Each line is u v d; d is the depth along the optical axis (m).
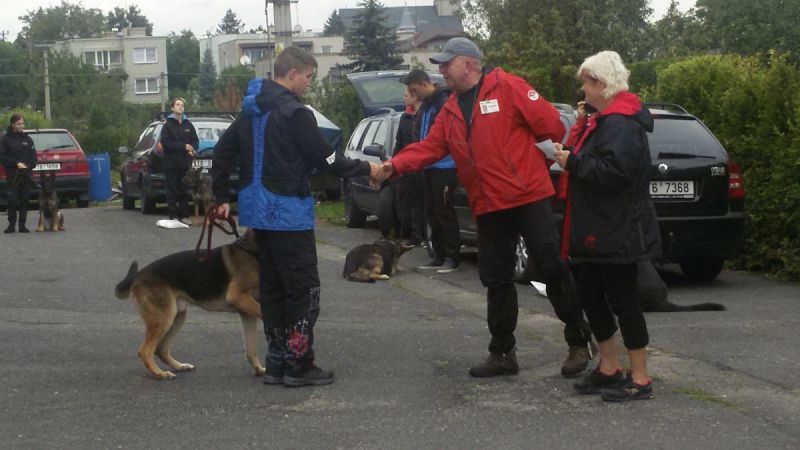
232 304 6.75
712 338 7.81
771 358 7.18
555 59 29.31
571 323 6.66
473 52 6.55
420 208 12.02
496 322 6.73
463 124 6.56
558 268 6.52
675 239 10.00
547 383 6.62
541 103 6.41
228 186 6.84
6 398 6.41
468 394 6.39
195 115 20.98
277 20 27.09
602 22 33.56
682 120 10.43
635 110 5.93
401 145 11.73
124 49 112.75
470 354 7.49
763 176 11.27
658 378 6.68
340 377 6.87
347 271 11.07
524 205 6.47
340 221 17.25
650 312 8.95
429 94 10.77
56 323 8.77
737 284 10.75
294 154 6.45
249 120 6.54
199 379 6.88
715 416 5.84
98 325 8.69
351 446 5.41
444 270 11.50
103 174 29.89
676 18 38.22
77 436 5.64
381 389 6.55
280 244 6.50
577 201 6.02
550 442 5.42
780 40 35.38
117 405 6.25
